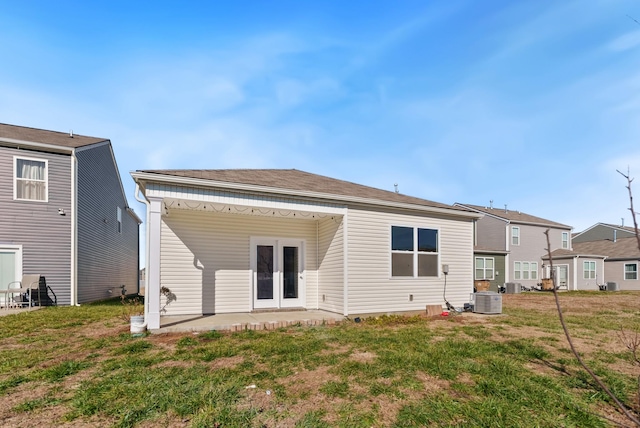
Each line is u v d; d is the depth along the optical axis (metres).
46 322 8.03
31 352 5.34
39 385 3.95
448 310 10.10
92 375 4.27
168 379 4.06
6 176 11.45
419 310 9.70
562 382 4.12
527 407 3.44
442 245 10.35
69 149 12.41
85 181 13.57
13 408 3.35
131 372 4.32
